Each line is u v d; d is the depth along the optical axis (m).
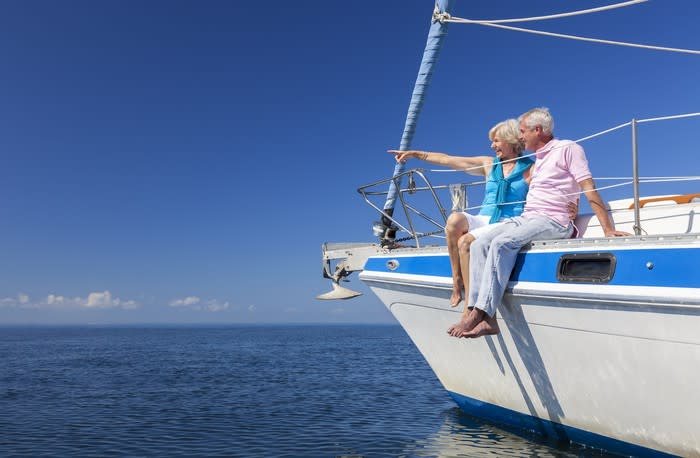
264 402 11.14
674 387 4.16
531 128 5.33
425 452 6.01
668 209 5.01
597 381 4.76
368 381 14.95
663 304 3.95
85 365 23.92
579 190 5.20
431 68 6.21
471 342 6.13
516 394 5.88
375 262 7.24
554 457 5.15
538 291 4.81
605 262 4.41
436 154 6.57
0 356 31.98
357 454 6.21
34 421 9.23
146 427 8.54
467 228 5.53
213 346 47.06
